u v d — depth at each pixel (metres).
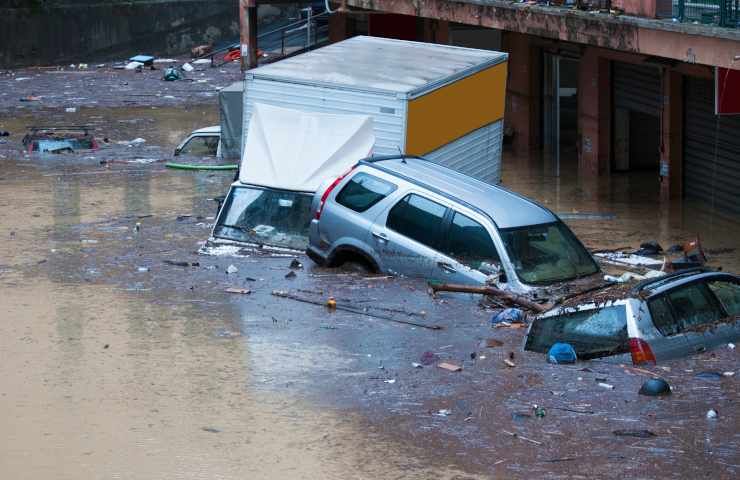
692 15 22.36
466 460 11.47
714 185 28.23
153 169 33.00
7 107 47.44
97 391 13.81
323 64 24.84
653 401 12.99
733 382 13.58
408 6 38.38
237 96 34.06
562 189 31.11
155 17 67.06
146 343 15.88
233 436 12.24
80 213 26.55
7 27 63.62
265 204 22.08
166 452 11.82
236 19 68.69
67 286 19.42
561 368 14.30
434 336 16.02
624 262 21.59
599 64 32.75
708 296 15.35
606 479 10.92
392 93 22.31
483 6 32.50
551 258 18.11
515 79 38.47
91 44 65.88
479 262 18.17
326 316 17.16
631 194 30.25
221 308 17.75
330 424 12.55
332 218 20.06
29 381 14.24
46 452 11.84
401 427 12.41
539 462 11.38
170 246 22.80
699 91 28.44
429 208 19.02
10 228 24.78
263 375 14.34
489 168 26.11
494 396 13.33
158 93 52.28
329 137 22.44
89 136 37.16
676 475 10.99
